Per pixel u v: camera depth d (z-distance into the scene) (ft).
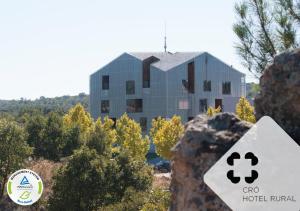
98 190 61.93
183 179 15.84
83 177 62.03
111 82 217.36
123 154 65.41
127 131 139.54
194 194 15.44
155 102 208.64
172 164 16.55
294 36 39.63
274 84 17.01
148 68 215.92
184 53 221.25
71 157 63.57
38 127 119.85
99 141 109.91
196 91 209.67
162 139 124.06
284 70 16.79
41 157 111.04
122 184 62.90
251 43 41.01
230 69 217.36
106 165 63.10
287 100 16.62
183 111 207.92
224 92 216.54
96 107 220.02
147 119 210.18
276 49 40.73
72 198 62.13
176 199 16.17
